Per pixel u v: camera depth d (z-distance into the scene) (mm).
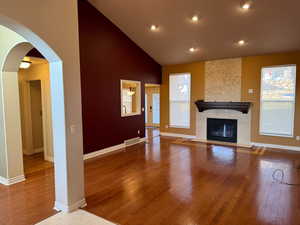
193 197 3059
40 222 2467
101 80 5316
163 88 7836
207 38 5508
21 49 3264
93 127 5145
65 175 2643
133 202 2930
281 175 3867
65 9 2568
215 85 6695
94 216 2590
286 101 5668
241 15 4418
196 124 7129
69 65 2631
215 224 2408
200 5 4324
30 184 3531
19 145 3635
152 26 5355
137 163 4645
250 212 2646
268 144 5969
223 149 5789
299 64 5410
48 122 4688
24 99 5211
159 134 8070
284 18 4281
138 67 6609
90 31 4941
